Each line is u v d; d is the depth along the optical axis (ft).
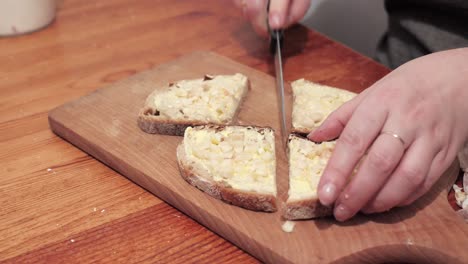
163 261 1.78
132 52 2.73
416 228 1.79
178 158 1.99
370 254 1.75
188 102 2.18
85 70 2.60
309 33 2.86
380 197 1.74
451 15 2.55
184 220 1.91
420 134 1.73
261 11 2.71
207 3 3.18
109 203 1.95
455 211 1.88
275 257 1.74
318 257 1.72
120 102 2.31
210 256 1.80
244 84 2.33
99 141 2.10
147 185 1.99
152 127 2.15
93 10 3.07
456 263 1.71
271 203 1.84
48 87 2.48
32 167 2.08
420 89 1.79
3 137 2.20
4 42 2.77
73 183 2.02
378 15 3.64
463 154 2.01
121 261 1.78
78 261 1.77
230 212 1.86
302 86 2.34
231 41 2.83
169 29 2.92
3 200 1.94
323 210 1.82
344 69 2.60
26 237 1.83
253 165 1.92
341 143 1.72
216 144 2.00
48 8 2.86
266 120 2.24
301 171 1.91
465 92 1.84
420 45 2.68
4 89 2.45
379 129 1.73
